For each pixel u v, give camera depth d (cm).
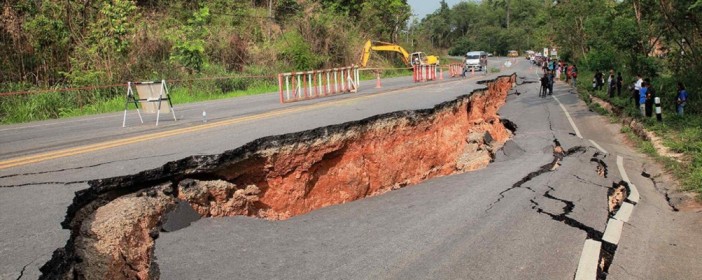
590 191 859
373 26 5428
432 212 724
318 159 964
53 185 621
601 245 621
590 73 3844
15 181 648
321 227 664
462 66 4091
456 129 1498
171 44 2761
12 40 2088
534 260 561
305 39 4053
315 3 4588
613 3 2872
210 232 607
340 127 1027
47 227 500
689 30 1905
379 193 1073
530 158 1172
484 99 2066
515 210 726
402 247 583
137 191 662
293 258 546
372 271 517
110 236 523
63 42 2172
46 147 895
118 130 1120
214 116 1345
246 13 3812
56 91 1833
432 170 1280
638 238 659
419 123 1286
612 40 2558
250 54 3391
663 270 572
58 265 439
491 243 601
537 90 3156
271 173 887
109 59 2242
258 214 826
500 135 1709
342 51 4344
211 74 2789
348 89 2200
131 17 2619
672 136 1398
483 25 12675
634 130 1590
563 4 4494
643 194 893
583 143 1355
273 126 1059
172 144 876
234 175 816
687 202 854
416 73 3050
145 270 509
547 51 5816
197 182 715
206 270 503
